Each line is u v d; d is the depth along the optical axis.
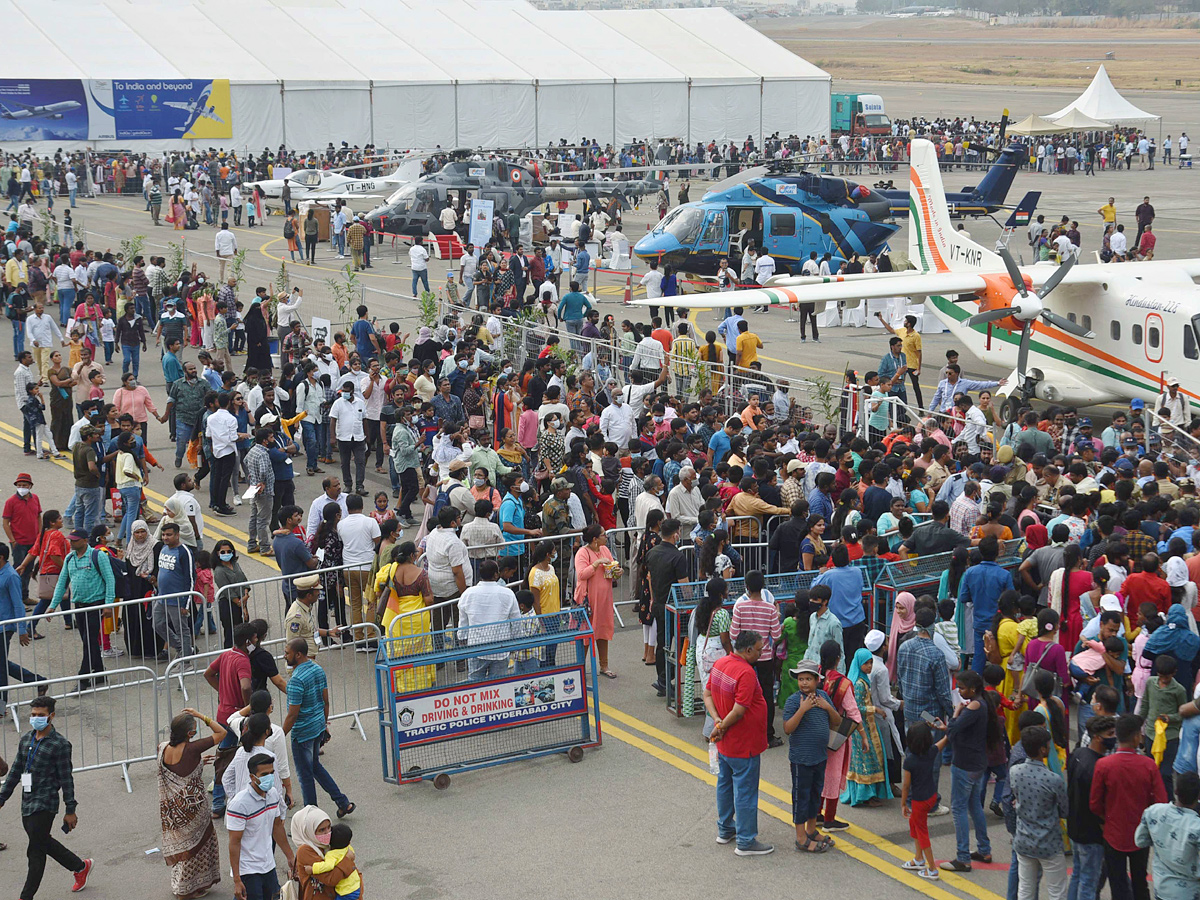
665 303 26.77
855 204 38.41
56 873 10.16
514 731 12.18
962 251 28.92
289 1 76.44
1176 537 12.90
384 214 45.53
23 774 9.59
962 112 109.44
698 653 12.24
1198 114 105.81
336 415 19.86
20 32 63.53
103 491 17.86
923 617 10.85
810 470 16.45
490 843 10.46
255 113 64.12
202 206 54.31
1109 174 74.81
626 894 9.62
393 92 67.06
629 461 16.67
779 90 75.62
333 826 8.55
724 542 13.12
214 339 26.58
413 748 11.70
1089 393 24.05
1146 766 8.76
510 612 12.29
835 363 30.23
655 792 11.41
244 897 9.47
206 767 12.04
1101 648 11.30
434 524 15.89
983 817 10.02
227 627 13.77
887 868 10.04
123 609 14.12
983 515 13.93
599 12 82.81
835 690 10.38
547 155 63.09
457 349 23.00
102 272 30.98
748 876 9.89
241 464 20.48
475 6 81.12
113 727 12.78
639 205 60.88
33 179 56.47
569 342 27.17
